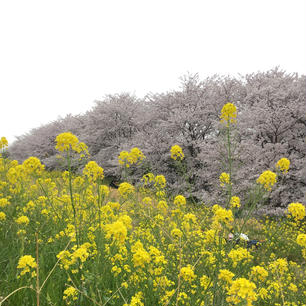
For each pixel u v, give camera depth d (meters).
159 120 16.55
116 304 2.33
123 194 4.17
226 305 2.29
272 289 3.39
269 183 3.14
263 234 6.41
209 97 16.89
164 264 2.65
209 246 3.53
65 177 4.83
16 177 4.56
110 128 21.73
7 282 2.27
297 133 13.09
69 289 2.07
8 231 3.44
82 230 3.24
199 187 13.49
